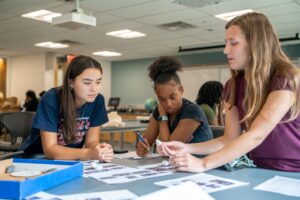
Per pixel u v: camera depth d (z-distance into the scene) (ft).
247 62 4.18
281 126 4.15
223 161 4.00
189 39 22.44
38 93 30.22
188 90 29.07
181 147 4.55
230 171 4.09
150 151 5.96
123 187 3.32
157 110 6.54
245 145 3.96
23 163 3.97
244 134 4.05
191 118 5.83
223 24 17.95
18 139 12.73
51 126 5.23
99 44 24.71
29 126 12.73
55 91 5.52
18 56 32.09
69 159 4.87
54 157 4.97
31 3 14.49
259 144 4.10
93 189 3.25
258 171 4.11
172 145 4.55
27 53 30.30
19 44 25.26
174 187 2.82
